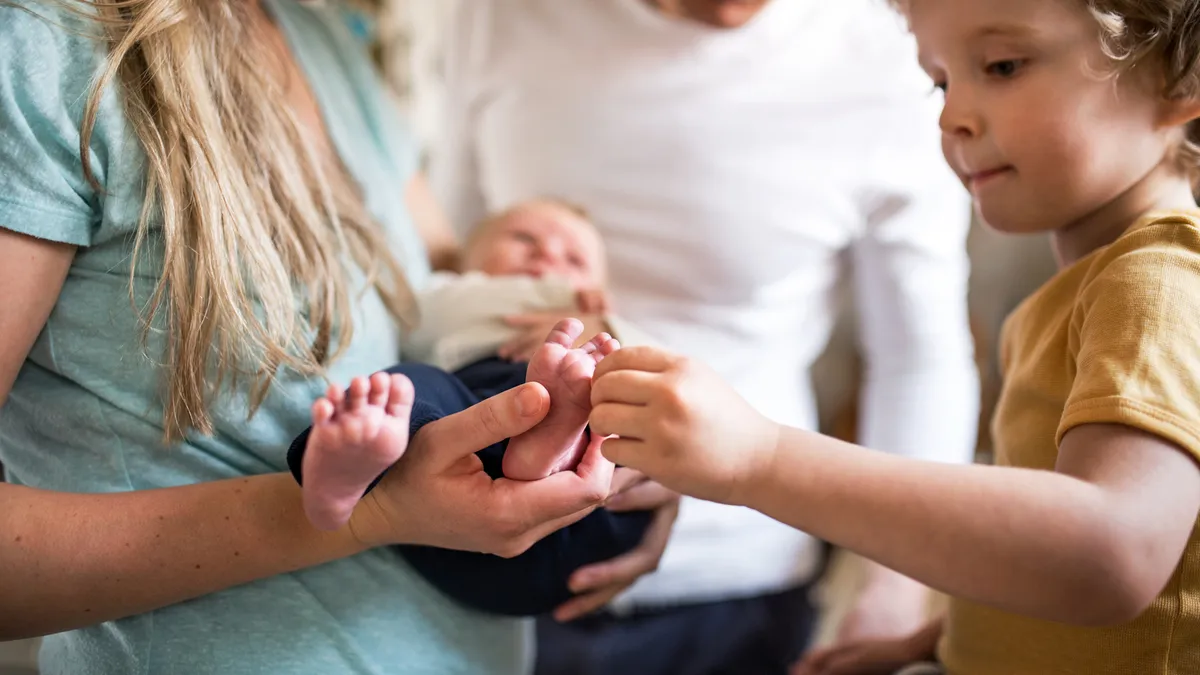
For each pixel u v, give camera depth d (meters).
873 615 1.15
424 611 0.77
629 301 1.29
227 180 0.69
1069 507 0.53
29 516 0.62
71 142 0.64
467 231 1.50
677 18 1.22
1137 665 0.67
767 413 1.27
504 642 0.84
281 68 0.89
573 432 0.61
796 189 1.23
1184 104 0.70
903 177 1.25
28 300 0.63
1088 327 0.64
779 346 1.30
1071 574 0.52
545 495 0.62
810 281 1.30
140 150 0.66
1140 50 0.68
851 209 1.27
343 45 1.04
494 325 0.97
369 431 0.52
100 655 0.70
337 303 0.75
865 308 1.36
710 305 1.27
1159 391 0.57
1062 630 0.71
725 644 1.22
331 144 0.92
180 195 0.66
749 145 1.22
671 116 1.23
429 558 0.76
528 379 0.62
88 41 0.65
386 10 2.30
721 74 1.22
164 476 0.70
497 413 0.58
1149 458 0.55
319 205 0.79
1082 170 0.70
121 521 0.64
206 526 0.64
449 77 1.46
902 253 1.28
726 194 1.23
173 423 0.68
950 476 0.55
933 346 1.30
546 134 1.32
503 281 1.02
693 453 0.55
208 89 0.71
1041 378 0.73
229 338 0.68
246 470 0.72
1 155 0.62
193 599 0.69
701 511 1.20
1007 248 1.84
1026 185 0.72
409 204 1.24
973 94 0.72
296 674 0.70
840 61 1.23
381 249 0.87
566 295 1.01
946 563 0.54
